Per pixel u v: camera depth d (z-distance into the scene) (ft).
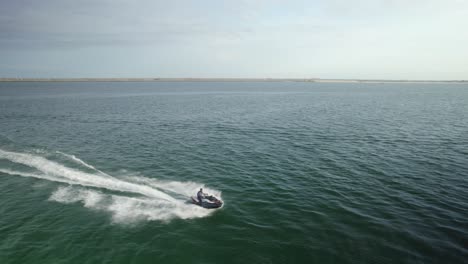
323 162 121.60
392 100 433.89
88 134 175.32
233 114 269.44
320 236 67.72
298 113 276.62
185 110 299.58
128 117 246.06
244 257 60.44
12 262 58.39
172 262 58.90
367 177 104.58
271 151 138.31
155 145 148.97
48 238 66.39
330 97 501.56
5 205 81.35
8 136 165.27
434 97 499.51
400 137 167.94
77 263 58.39
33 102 365.81
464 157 128.06
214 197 83.20
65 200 84.48
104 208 79.82
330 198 87.71
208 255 61.00
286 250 62.69
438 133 179.11
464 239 66.13
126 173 107.04
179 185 96.73
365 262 58.70
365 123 217.56
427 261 58.80
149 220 73.97
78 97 458.91
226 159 125.49
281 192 91.97
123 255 60.85
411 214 77.66
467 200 85.92
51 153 131.23
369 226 71.82
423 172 109.29
